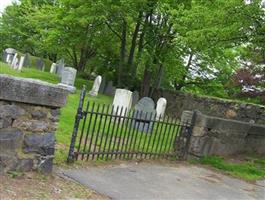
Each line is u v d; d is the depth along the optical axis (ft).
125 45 100.68
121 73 95.81
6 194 16.75
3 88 17.75
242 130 40.37
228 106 71.46
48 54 168.66
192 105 80.53
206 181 28.99
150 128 40.98
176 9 78.95
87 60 135.64
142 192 22.38
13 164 18.98
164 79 109.29
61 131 33.30
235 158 39.63
